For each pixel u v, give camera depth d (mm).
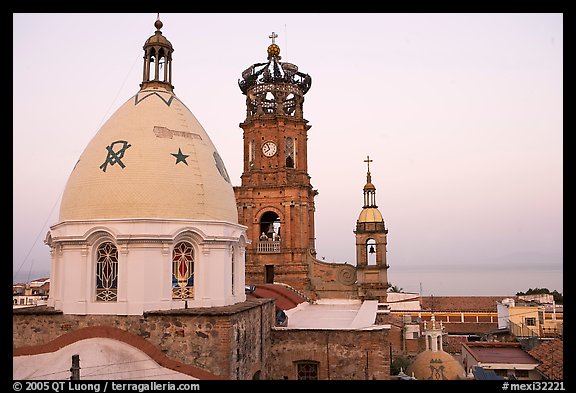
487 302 97188
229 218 31828
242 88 64750
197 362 25766
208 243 28984
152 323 26375
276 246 59875
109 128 31141
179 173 29516
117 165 28938
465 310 93250
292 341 35938
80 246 27562
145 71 34344
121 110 32156
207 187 30391
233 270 32469
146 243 27188
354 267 60312
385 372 35031
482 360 48594
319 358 35531
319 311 51438
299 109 63531
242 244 33594
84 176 29406
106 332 26578
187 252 28688
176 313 26188
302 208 60375
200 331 25969
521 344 56250
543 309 69812
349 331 35562
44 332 27312
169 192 28797
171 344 26094
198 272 28734
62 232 28375
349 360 35281
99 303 27062
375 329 35500
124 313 26609
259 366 32062
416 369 44625
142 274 26938
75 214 28609
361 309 50219
